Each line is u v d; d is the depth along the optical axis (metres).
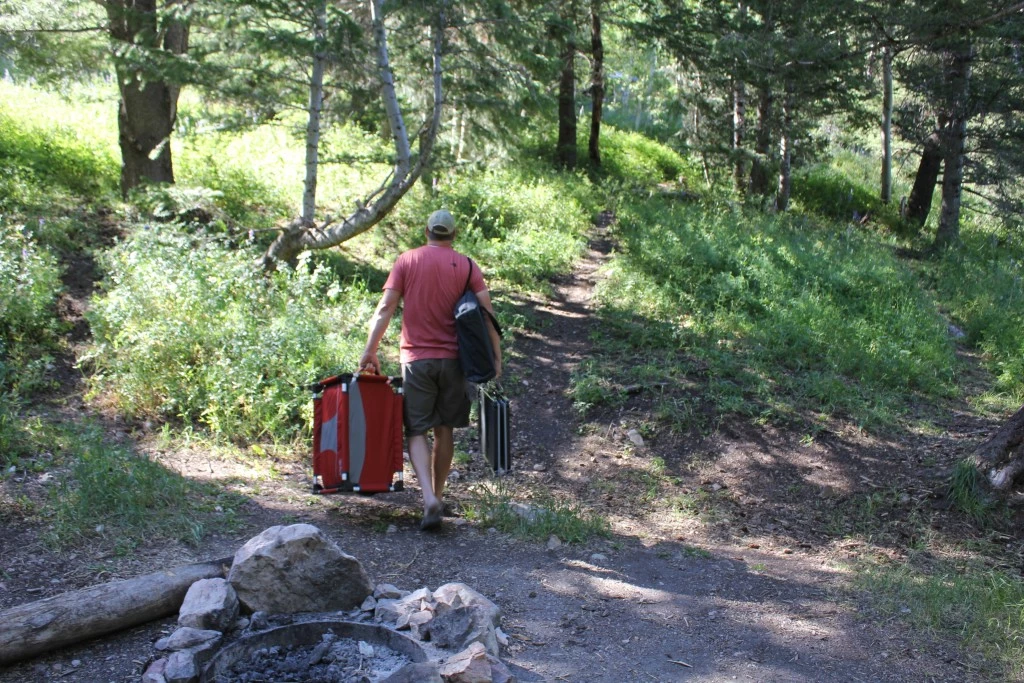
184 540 4.32
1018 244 19.52
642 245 12.92
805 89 17.28
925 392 9.06
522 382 8.40
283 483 5.54
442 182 14.22
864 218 20.77
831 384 8.38
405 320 5.00
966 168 18.72
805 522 6.03
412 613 3.65
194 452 5.77
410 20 9.41
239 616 3.62
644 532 5.70
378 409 4.82
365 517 5.14
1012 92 16.88
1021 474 5.95
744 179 21.44
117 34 9.71
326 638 3.54
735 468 6.88
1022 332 11.55
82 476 4.53
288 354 6.98
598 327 10.05
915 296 12.55
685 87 24.52
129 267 7.37
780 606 4.50
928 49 13.55
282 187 12.17
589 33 21.50
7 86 15.05
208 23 8.56
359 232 9.16
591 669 3.66
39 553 3.93
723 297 10.84
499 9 9.53
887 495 6.33
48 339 6.91
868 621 4.31
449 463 5.20
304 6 8.32
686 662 3.79
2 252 7.03
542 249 12.45
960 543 5.60
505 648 3.75
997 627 4.18
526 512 5.48
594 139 21.86
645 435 7.38
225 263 8.03
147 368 6.38
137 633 3.54
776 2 13.88
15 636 3.24
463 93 10.28
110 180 10.90
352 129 15.20
